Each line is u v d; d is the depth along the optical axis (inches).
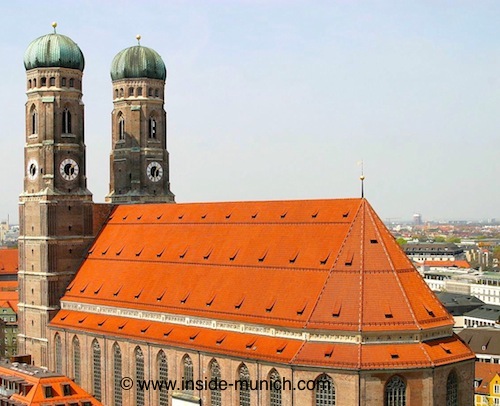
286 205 6112.2
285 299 5492.1
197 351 5767.7
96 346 6663.4
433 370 5019.7
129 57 7839.6
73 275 7239.2
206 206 6722.4
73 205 7244.1
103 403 6560.0
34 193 7219.5
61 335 6958.7
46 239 7086.6
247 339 5570.9
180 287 6254.9
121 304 6555.1
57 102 7116.1
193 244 6505.9
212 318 5831.7
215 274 6107.3
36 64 7111.2
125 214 7381.9
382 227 5595.5
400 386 5017.2
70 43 7180.1
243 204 6437.0
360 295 5187.0
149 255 6766.7
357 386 4923.7
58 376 6038.4
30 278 7288.4
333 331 5123.0
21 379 6038.4
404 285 5319.9
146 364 6176.2
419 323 5137.8
